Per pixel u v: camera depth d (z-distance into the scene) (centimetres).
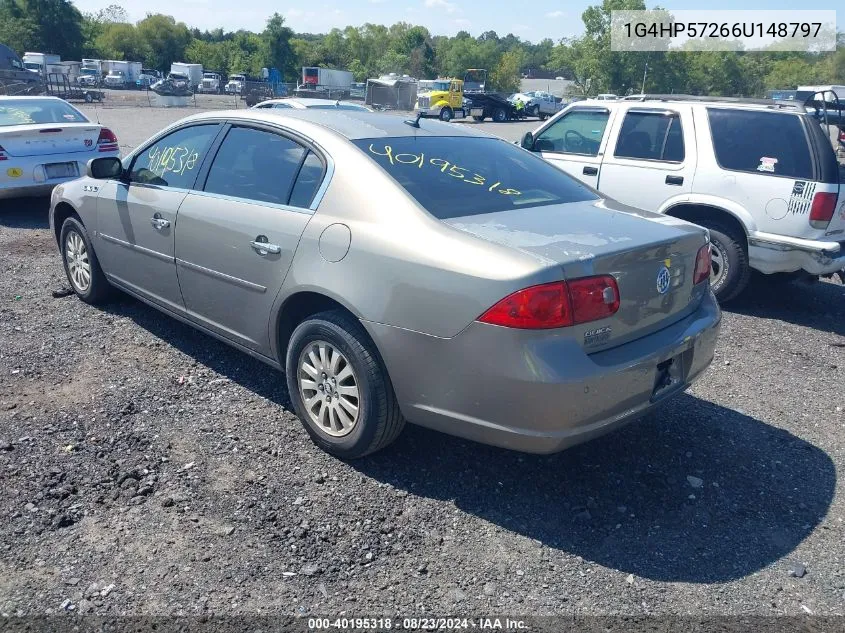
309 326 372
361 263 348
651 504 354
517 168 432
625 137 737
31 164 898
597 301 311
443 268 320
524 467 380
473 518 336
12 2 8744
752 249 655
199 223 436
